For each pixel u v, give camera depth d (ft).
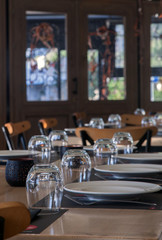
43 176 3.72
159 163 6.76
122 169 5.57
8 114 26.37
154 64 30.58
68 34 28.27
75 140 12.55
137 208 3.92
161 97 30.86
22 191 4.89
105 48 29.45
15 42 26.48
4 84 26.12
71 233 3.16
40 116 27.55
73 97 28.58
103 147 5.88
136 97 30.40
